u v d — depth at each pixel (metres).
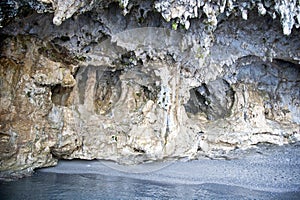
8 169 5.98
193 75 7.66
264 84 8.83
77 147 6.96
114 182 6.33
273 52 7.52
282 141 8.49
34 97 6.30
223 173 6.90
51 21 6.13
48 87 6.46
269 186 6.29
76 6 5.24
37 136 6.29
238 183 6.42
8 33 5.95
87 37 6.68
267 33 7.14
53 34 6.40
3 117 5.92
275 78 8.74
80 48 6.79
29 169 6.30
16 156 6.05
